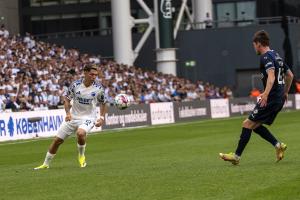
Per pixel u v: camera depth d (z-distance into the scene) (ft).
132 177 54.03
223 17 289.12
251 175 51.62
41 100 153.89
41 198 44.93
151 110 171.12
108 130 151.33
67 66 188.14
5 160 83.56
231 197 41.83
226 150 83.10
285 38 258.57
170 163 66.44
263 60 56.75
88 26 286.25
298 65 260.01
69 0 286.05
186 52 261.65
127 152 87.15
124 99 82.02
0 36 189.06
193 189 45.73
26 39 196.34
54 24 286.46
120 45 244.01
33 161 80.33
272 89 57.36
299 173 51.70
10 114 128.16
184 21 288.92
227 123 160.97
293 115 185.68
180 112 183.11
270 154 71.51
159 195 43.73
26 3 284.00
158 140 110.42
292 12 286.87
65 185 51.06
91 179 54.08
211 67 261.24
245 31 258.98
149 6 287.89
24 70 169.27
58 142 66.08
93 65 63.98
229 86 259.80
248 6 286.87
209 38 260.62
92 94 64.49
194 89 219.82
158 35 240.94
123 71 206.08
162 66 241.35
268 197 41.32
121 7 242.99
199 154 77.87
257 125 58.23
